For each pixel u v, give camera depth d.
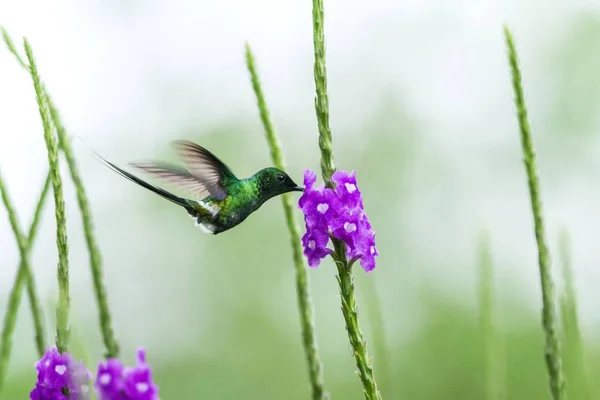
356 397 16.64
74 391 4.41
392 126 19.03
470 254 17.22
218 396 17.12
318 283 17.28
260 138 18.77
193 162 6.14
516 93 5.29
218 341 17.62
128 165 6.10
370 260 4.94
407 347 16.66
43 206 4.63
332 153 4.95
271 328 17.98
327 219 4.86
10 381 10.64
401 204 18.39
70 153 4.93
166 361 17.05
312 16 4.93
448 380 15.98
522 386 15.38
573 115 18.14
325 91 4.93
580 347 5.52
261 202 6.18
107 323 4.92
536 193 5.26
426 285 17.25
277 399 17.61
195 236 17.88
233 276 18.06
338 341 16.98
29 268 4.57
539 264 5.28
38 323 4.63
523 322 15.60
